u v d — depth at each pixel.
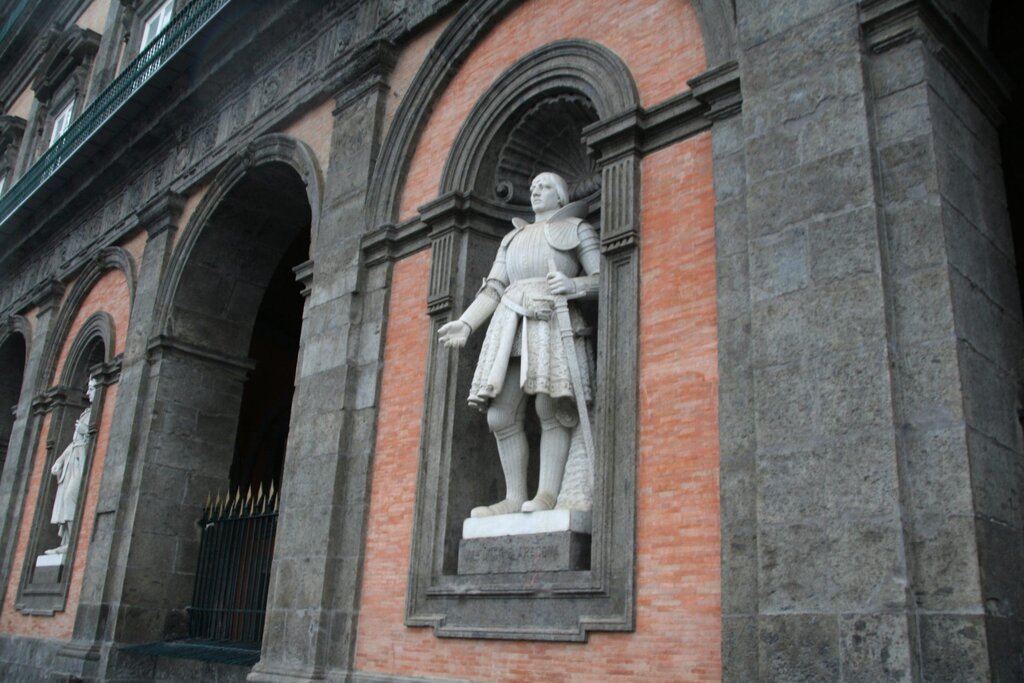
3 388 22.19
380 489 9.83
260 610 12.40
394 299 10.58
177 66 15.52
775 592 5.85
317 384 10.91
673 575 6.83
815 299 6.18
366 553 9.70
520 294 8.60
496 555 8.20
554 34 9.66
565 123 9.80
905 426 5.66
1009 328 6.40
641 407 7.45
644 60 8.50
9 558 17.92
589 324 8.56
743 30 7.25
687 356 7.25
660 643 6.76
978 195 6.49
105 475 14.66
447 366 9.46
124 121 17.22
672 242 7.67
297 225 15.40
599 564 7.27
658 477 7.15
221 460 14.90
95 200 18.97
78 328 18.38
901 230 6.02
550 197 8.99
